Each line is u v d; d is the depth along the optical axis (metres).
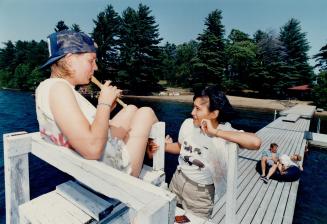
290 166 7.24
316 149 13.95
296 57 51.81
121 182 1.09
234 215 1.59
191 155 2.12
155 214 0.84
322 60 49.28
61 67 1.49
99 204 1.45
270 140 13.05
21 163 1.71
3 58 74.88
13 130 17.31
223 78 50.50
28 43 74.19
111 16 48.38
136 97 42.78
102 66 47.34
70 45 1.46
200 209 2.12
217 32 47.69
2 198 7.69
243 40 57.19
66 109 1.26
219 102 2.03
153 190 0.98
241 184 6.87
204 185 2.11
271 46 50.16
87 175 1.25
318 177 9.99
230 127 2.13
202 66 47.19
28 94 45.31
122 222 1.45
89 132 1.24
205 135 2.08
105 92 1.31
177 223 1.53
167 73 65.25
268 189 6.58
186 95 47.41
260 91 50.78
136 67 47.75
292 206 5.69
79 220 1.37
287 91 49.88
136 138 1.66
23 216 1.48
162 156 1.92
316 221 6.64
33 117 21.98
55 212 1.43
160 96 45.72
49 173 9.52
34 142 1.65
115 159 1.51
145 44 48.66
